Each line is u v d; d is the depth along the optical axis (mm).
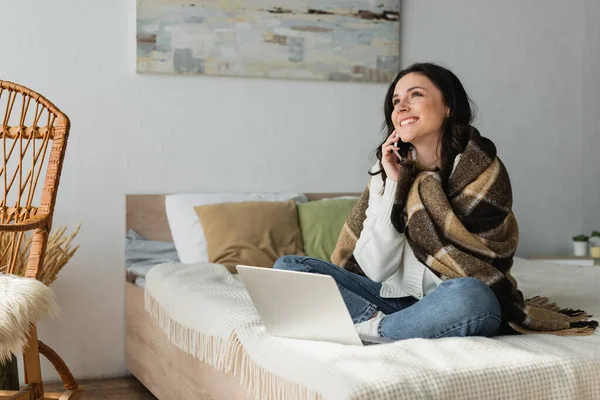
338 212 3277
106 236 3244
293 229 3180
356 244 2057
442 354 1527
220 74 3385
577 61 4035
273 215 3158
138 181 3297
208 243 3035
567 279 2680
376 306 2041
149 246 3254
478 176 1938
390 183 1998
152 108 3312
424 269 1974
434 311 1695
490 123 3891
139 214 3266
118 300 3258
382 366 1451
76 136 3203
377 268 1983
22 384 3090
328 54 3551
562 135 4020
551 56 3986
